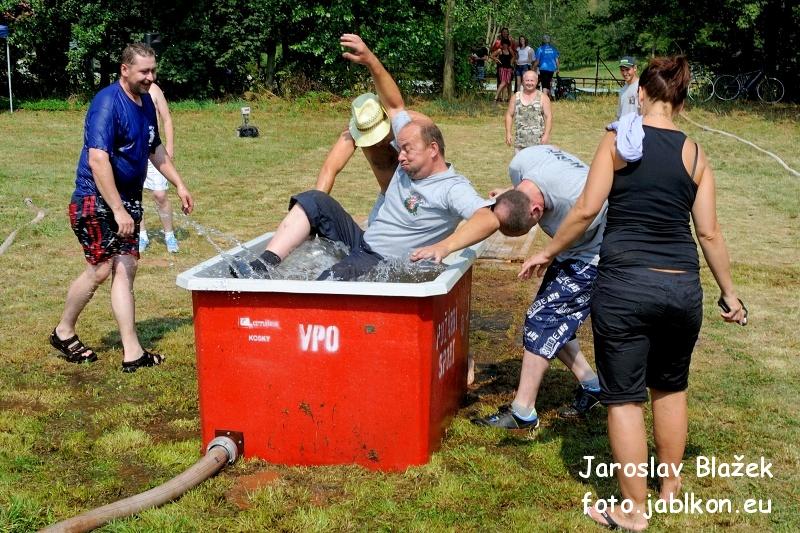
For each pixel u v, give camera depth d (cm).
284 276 423
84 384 485
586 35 4812
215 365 377
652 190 314
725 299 335
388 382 365
